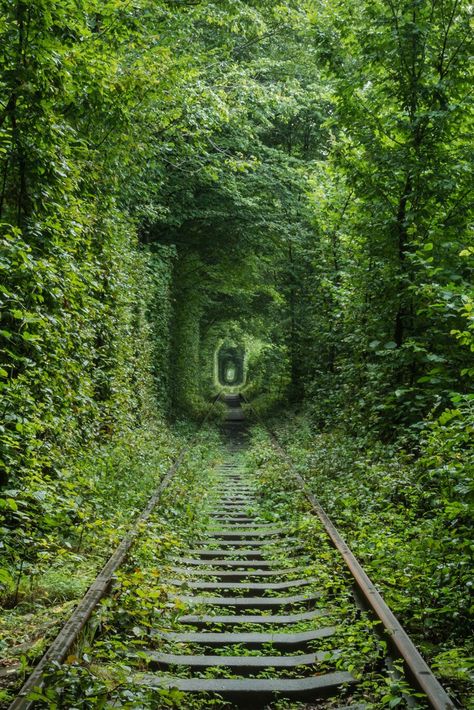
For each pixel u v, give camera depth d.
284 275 27.59
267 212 23.27
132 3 9.41
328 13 10.88
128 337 13.77
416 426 9.58
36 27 6.66
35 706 3.39
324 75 11.44
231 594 6.49
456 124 10.34
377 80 11.02
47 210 7.32
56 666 3.65
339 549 6.77
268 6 18.52
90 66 8.20
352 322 13.02
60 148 7.52
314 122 26.36
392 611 5.18
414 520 7.70
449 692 3.83
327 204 14.64
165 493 10.16
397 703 3.52
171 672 4.46
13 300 6.19
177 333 28.42
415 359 10.38
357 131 11.03
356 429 13.09
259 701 4.12
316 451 13.78
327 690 4.17
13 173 7.19
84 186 9.16
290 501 10.83
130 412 14.76
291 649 4.97
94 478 8.45
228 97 15.84
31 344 6.77
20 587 5.55
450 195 10.37
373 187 10.89
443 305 8.44
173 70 10.89
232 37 20.20
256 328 42.16
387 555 6.47
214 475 14.94
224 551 8.01
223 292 34.09
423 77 10.52
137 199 16.08
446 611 4.97
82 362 8.97
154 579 6.09
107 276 11.21
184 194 21.47
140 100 10.55
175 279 26.69
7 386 5.90
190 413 29.25
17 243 6.10
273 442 19.66
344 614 5.40
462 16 10.14
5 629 4.74
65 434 8.12
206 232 24.84
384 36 10.35
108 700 3.75
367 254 11.50
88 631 4.45
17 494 6.16
